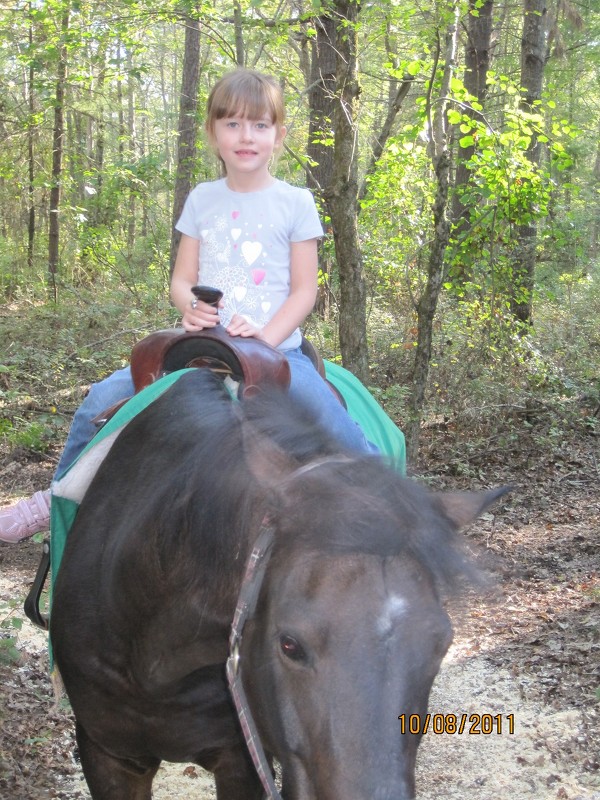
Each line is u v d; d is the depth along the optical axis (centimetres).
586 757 432
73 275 1864
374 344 1096
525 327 1071
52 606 284
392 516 190
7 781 404
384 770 172
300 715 183
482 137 932
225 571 211
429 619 184
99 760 286
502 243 1096
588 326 1333
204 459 227
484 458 914
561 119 988
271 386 247
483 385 960
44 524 334
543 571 655
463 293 1087
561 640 543
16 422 888
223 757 270
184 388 258
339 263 794
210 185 343
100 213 1672
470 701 486
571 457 922
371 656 179
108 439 290
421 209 1134
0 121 1631
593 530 739
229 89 323
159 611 241
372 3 896
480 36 1449
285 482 201
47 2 1095
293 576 188
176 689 252
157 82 3531
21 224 2277
